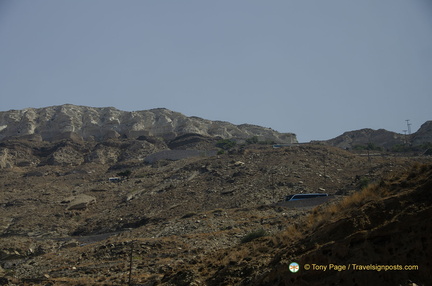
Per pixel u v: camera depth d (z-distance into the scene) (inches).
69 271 2137.1
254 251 1338.6
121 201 3932.1
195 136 6801.2
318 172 3777.1
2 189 4793.3
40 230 3339.1
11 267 2405.3
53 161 6023.6
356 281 943.7
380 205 1059.9
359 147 5836.6
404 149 5359.3
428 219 934.4
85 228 3339.1
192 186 3855.8
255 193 3344.0
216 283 1233.4
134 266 2057.1
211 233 2439.7
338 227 1086.4
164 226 2792.8
